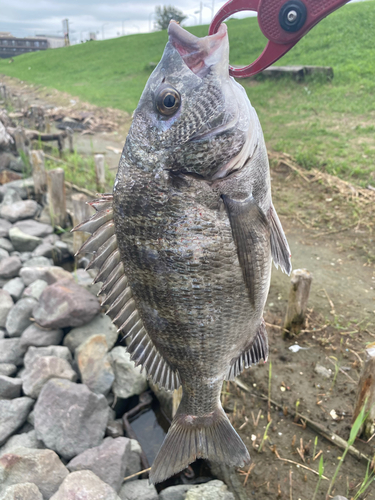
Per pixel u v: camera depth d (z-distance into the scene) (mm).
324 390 694
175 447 400
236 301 325
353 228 1164
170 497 557
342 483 553
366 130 1788
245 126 289
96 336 783
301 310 793
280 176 1546
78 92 3746
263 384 715
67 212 1375
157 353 363
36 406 661
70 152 2105
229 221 302
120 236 314
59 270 1000
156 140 289
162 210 295
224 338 340
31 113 2701
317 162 1551
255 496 551
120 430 672
